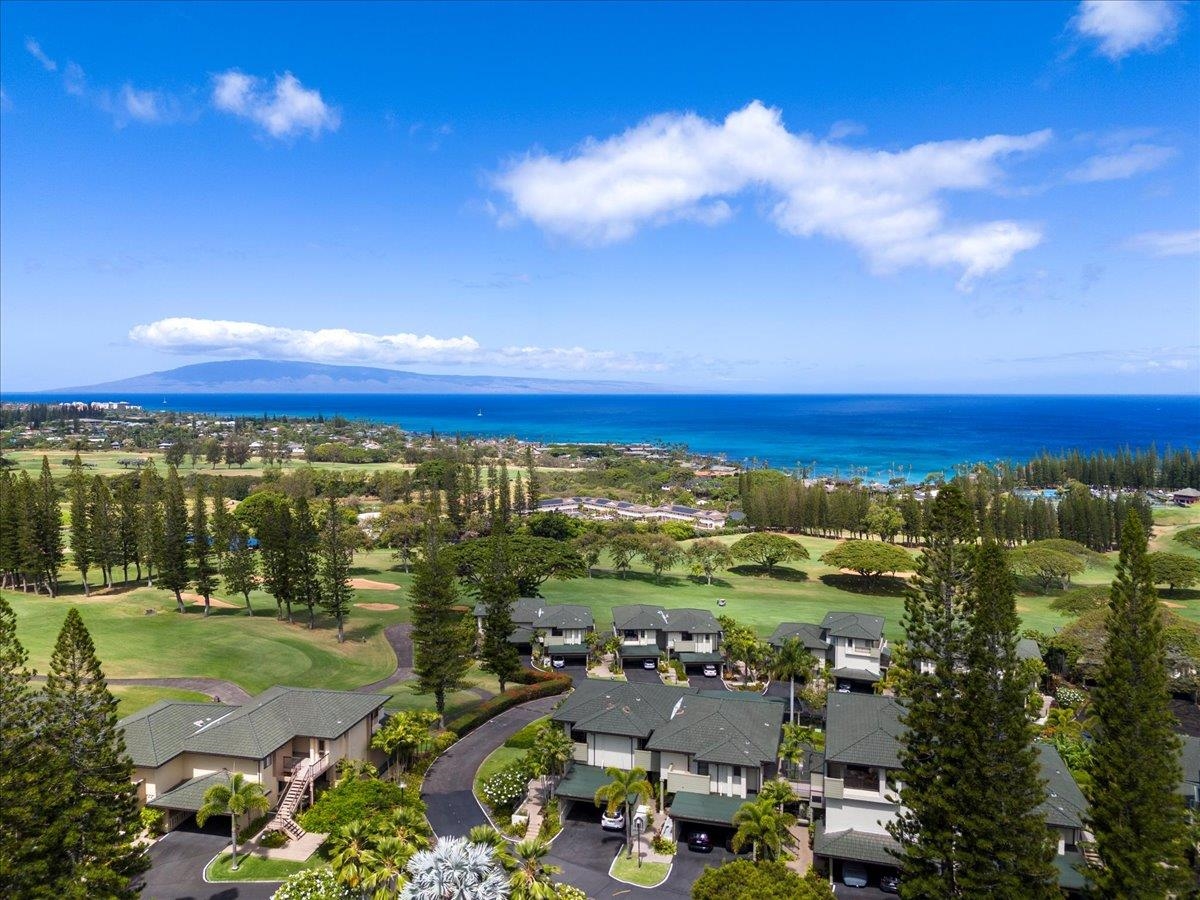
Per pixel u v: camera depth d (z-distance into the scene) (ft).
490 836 111.45
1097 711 105.60
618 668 246.27
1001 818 102.58
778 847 126.82
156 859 129.59
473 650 255.29
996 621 105.91
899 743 132.67
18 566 305.12
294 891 113.91
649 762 159.94
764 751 150.00
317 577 323.98
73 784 102.22
